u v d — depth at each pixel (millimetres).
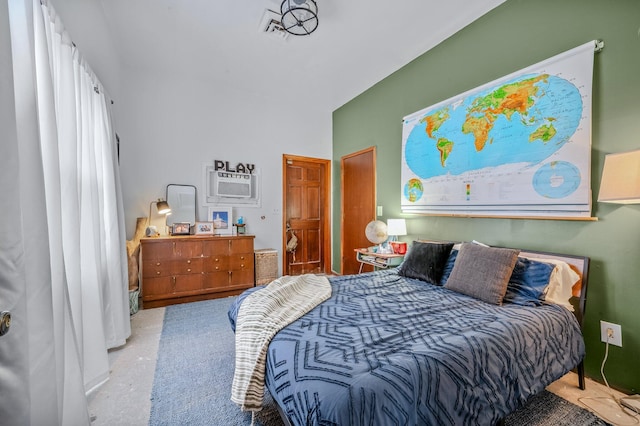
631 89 1593
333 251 4750
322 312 1538
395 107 3393
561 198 1865
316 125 4613
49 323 1054
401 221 3059
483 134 2350
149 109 3404
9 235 864
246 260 3533
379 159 3668
